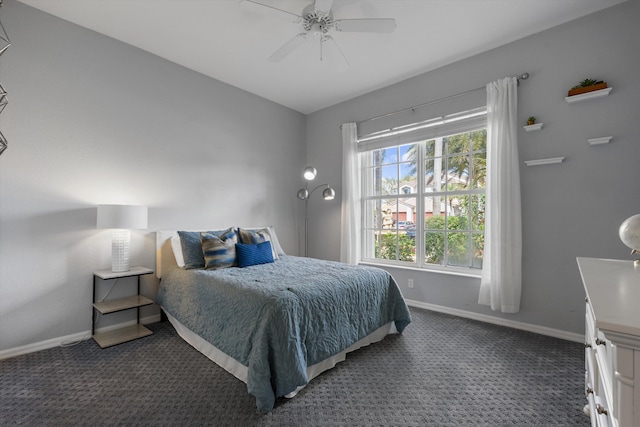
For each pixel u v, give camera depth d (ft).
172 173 10.28
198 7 7.64
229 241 9.62
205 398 5.64
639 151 7.16
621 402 2.14
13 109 7.26
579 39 7.91
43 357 7.19
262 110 13.23
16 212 7.30
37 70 7.61
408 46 9.28
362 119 12.90
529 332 8.64
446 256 10.83
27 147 7.45
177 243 9.66
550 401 5.52
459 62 10.10
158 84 9.93
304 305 6.15
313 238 14.82
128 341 8.13
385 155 12.62
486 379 6.27
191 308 7.82
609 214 7.54
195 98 10.93
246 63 10.41
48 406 5.36
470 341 8.13
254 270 8.58
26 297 7.42
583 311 7.90
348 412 5.27
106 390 5.87
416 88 11.18
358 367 6.81
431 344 7.98
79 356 7.26
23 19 7.41
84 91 8.38
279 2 7.28
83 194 8.34
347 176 12.87
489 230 9.11
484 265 9.22
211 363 6.95
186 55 9.92
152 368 6.72
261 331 5.53
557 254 8.25
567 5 7.48
